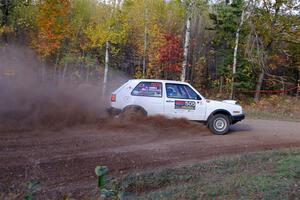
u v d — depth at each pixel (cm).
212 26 3219
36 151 750
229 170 623
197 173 618
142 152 790
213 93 3005
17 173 608
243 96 2716
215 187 511
